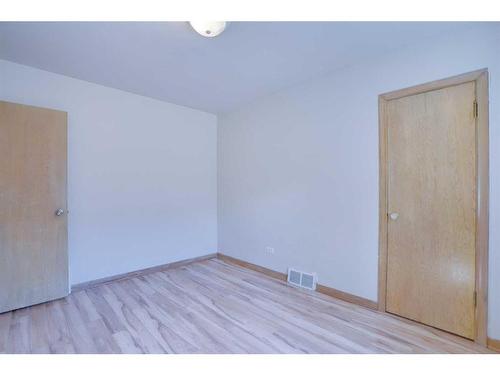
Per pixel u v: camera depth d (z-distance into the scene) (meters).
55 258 2.61
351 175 2.57
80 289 2.88
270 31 1.95
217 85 3.04
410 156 2.22
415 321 2.21
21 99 2.54
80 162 2.89
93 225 2.98
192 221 3.88
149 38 2.06
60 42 2.12
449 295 2.04
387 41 2.11
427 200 2.14
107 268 3.09
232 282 3.12
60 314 2.33
